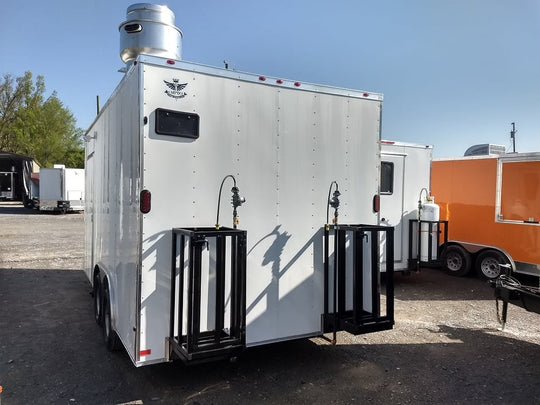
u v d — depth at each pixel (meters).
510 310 6.30
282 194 3.80
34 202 28.64
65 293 7.02
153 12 4.91
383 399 3.48
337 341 4.81
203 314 3.42
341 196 4.13
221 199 3.49
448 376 3.96
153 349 3.25
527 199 7.62
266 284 3.74
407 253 7.94
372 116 4.32
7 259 10.20
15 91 46.88
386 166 7.61
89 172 6.50
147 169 3.18
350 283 4.15
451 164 8.96
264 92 3.69
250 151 3.62
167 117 3.23
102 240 4.99
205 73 3.40
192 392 3.53
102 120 5.07
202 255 3.39
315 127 3.97
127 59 5.10
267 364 4.13
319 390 3.61
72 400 3.37
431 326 5.48
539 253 7.44
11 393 3.49
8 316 5.71
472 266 8.78
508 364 4.26
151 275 3.22
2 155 35.38
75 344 4.64
